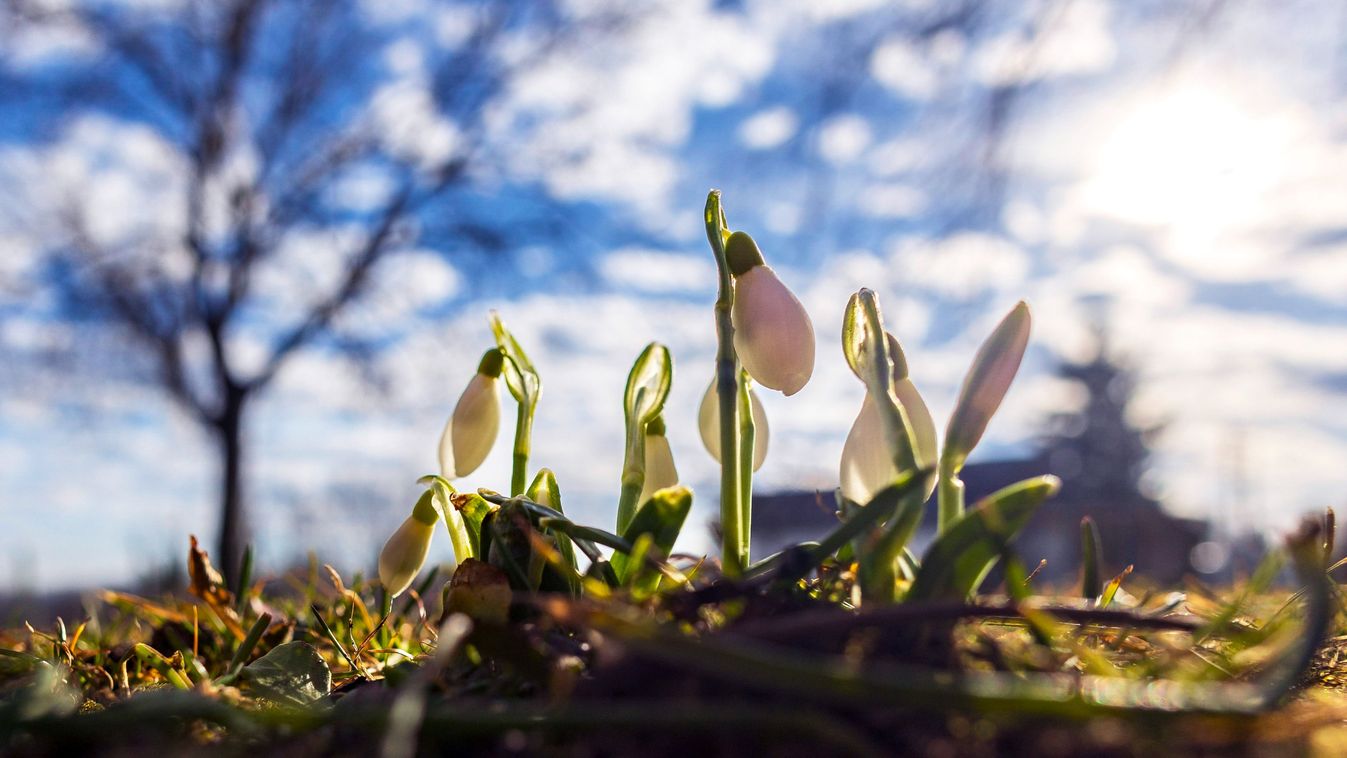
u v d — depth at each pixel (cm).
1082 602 19
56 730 15
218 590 29
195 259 202
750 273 21
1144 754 14
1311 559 16
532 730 14
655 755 15
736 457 20
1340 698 17
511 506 20
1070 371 593
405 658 22
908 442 18
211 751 16
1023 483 17
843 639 16
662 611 18
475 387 24
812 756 14
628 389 22
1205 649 19
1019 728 15
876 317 19
